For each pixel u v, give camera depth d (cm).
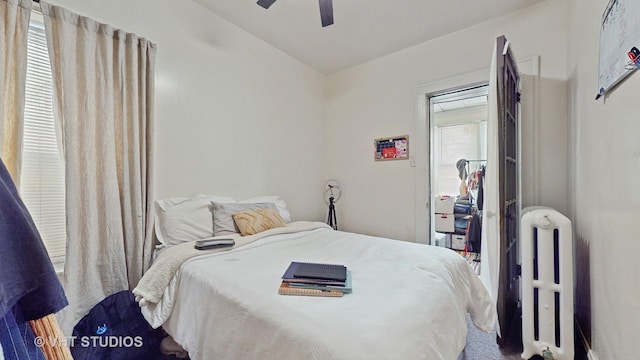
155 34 213
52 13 159
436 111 505
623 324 111
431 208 312
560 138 227
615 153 119
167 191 219
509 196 208
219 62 259
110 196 177
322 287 118
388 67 332
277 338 94
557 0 228
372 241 214
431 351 94
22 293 55
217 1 238
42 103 167
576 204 191
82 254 166
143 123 197
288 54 332
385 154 334
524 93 241
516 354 175
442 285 130
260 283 126
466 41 275
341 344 81
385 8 244
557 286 166
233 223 221
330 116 388
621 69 108
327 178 390
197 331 128
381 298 110
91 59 173
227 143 265
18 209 58
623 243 111
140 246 190
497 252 184
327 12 183
